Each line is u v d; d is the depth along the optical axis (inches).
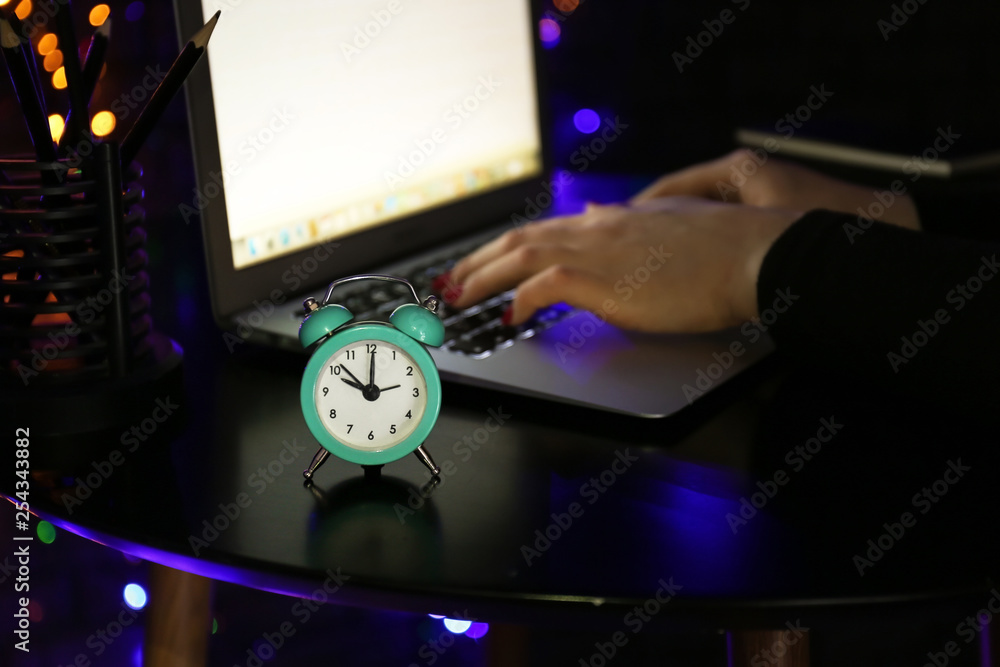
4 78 52.4
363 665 53.6
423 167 37.5
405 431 20.9
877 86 71.2
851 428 23.0
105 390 22.7
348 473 21.2
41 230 22.7
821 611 16.0
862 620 16.2
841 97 72.3
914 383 23.0
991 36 67.3
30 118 21.6
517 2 43.1
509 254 30.2
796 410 24.1
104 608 51.0
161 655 26.3
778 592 16.2
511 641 41.0
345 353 20.6
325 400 20.6
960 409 22.6
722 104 75.2
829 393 25.2
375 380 20.7
